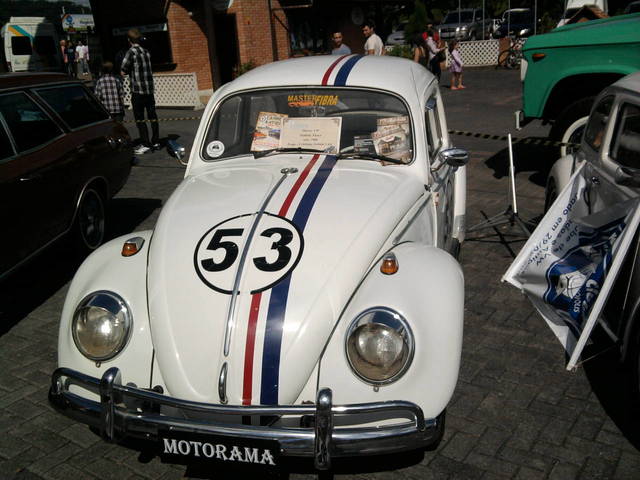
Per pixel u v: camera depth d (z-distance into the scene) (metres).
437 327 2.79
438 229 4.43
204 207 3.51
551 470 3.11
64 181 5.60
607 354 4.09
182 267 3.11
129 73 10.79
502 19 29.78
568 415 3.52
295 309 2.86
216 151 4.25
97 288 3.05
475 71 21.97
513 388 3.80
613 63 7.08
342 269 3.01
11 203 4.83
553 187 5.79
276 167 3.92
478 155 9.72
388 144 4.02
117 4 18.56
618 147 4.23
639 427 3.41
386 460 3.22
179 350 2.89
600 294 3.46
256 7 18.75
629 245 3.41
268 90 4.21
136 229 6.97
